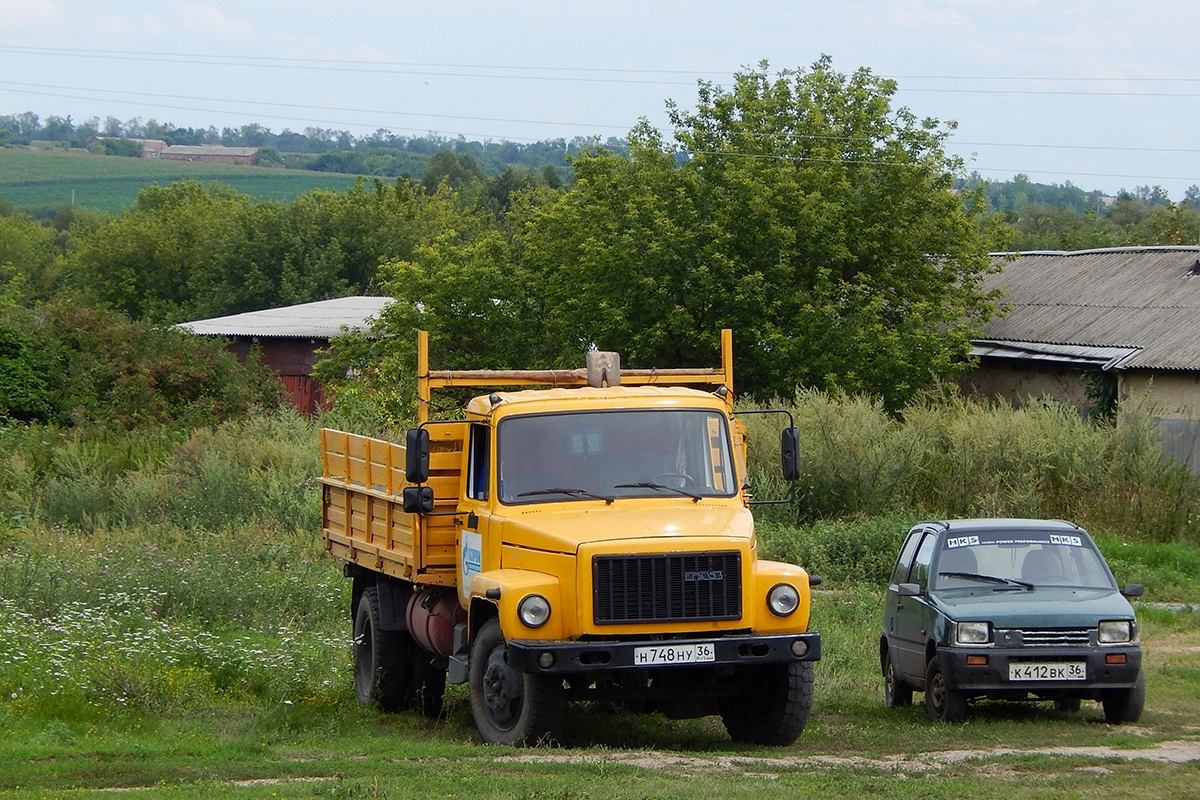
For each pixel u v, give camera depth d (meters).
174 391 51.16
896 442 37.44
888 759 13.94
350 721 16.98
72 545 29.50
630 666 13.64
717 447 15.55
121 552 27.73
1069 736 15.50
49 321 53.75
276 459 40.16
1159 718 17.16
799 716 14.62
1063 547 18.19
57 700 16.03
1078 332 44.88
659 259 46.06
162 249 113.81
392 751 14.16
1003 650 16.28
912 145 50.16
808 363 44.88
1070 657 16.23
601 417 15.44
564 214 49.94
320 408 55.28
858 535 31.69
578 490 15.12
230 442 41.16
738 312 45.25
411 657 17.97
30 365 50.00
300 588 25.53
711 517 14.71
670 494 15.18
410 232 108.44
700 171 49.19
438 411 21.55
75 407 48.88
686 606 13.95
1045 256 54.22
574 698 14.38
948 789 11.80
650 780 12.19
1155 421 37.97
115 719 15.81
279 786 12.02
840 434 37.38
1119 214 131.75
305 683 18.84
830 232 46.91
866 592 28.39
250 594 24.62
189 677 17.75
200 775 12.68
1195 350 40.12
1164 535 35.06
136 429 46.97
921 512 35.41
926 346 45.50
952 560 18.02
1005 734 15.63
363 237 107.25
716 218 46.28
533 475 15.18
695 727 16.80
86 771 12.77
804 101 50.25
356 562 18.98
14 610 20.78
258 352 56.38
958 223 49.00
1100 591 17.50
